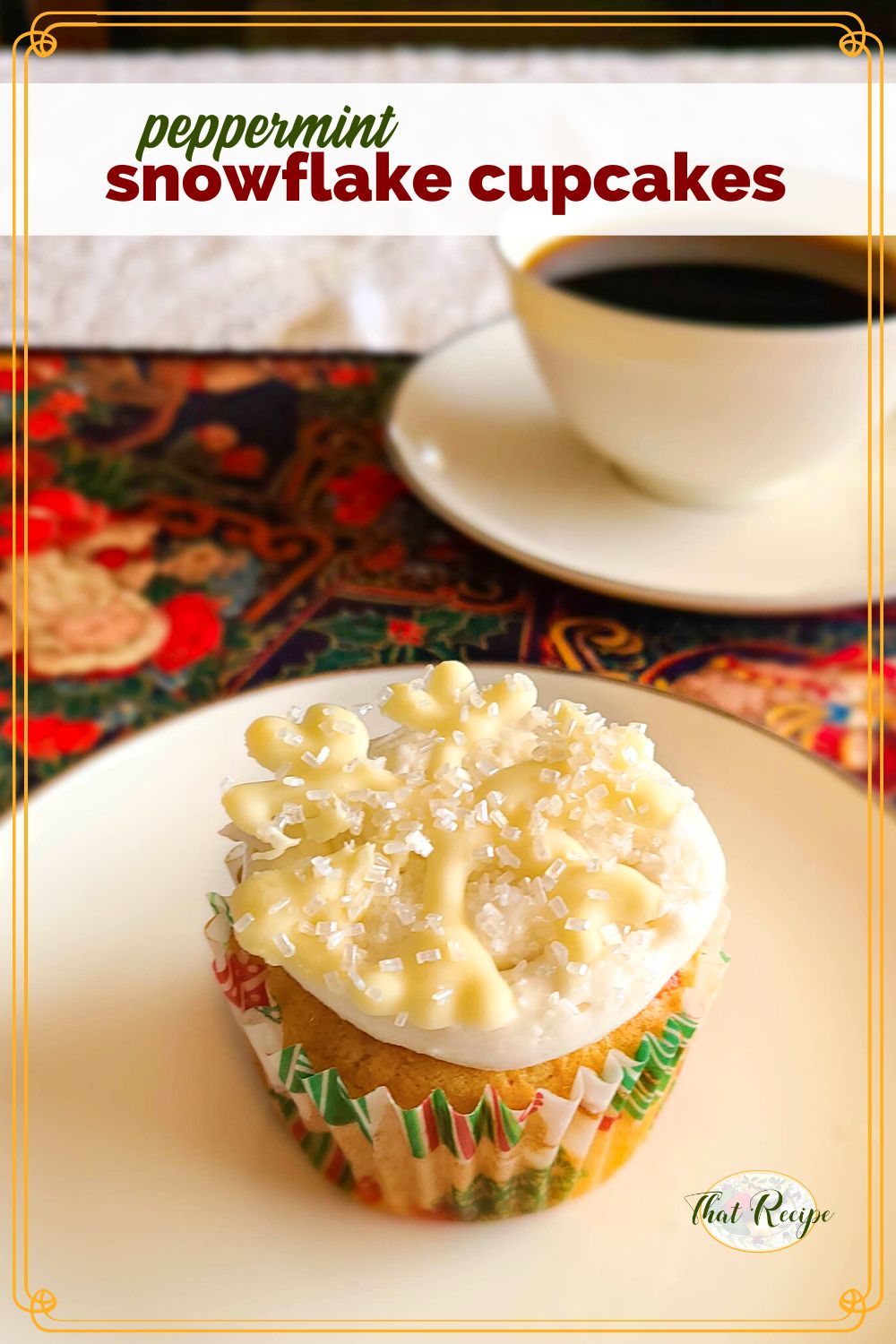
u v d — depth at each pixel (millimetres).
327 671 237
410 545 277
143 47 492
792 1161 168
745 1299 155
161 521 281
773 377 236
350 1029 164
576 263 281
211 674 243
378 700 215
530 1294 158
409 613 258
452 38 523
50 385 316
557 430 292
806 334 231
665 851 170
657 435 252
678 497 270
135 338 328
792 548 258
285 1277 159
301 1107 163
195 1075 179
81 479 291
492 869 166
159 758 212
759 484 262
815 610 238
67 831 203
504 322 323
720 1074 177
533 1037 157
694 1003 169
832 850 198
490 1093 155
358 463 299
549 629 255
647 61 438
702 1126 173
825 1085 176
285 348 328
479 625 254
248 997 175
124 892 197
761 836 200
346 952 159
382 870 161
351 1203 169
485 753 177
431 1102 156
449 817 165
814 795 204
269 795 170
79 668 245
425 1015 153
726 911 181
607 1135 165
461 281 348
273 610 259
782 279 275
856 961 187
